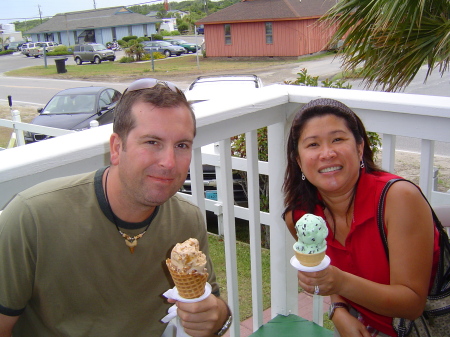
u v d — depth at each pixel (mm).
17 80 20016
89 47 26047
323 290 922
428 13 2465
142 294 895
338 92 1331
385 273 1035
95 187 838
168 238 897
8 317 798
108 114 6664
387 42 2506
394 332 1093
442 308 1026
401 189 986
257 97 1289
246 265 2504
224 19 22844
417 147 6008
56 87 16641
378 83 2734
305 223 872
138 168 790
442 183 4559
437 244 1025
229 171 1300
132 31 43281
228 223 1338
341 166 1003
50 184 841
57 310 831
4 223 792
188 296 797
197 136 1171
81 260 817
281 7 21516
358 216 1016
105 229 830
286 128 1417
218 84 4867
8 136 8078
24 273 787
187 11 68438
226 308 933
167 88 823
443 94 9516
